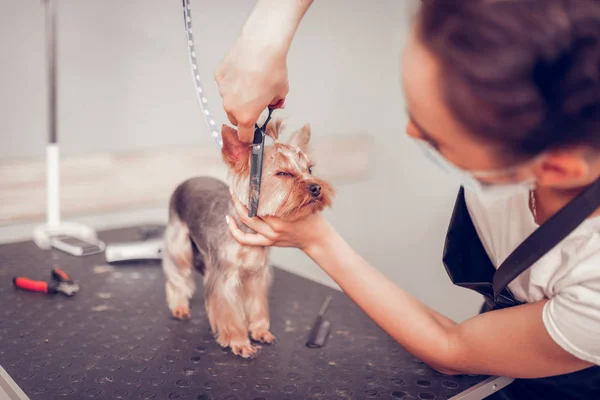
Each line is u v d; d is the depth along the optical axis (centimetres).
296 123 296
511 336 88
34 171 226
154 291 147
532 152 64
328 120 309
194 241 129
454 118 64
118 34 238
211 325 120
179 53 254
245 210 104
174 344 117
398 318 98
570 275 85
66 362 109
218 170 268
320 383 102
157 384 101
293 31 89
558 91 60
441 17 63
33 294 144
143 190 251
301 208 105
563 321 83
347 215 324
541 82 59
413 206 345
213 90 267
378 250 342
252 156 101
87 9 229
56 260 170
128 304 139
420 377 104
